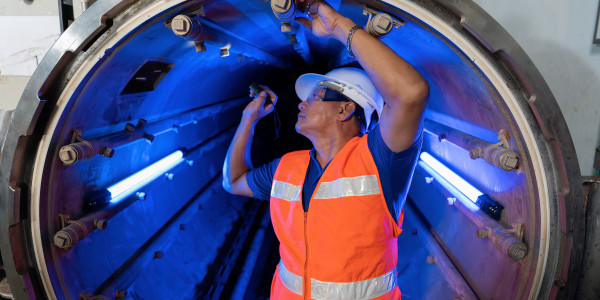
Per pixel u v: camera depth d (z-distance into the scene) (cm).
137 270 230
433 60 197
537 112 138
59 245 154
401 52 236
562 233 142
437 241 278
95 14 139
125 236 230
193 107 365
